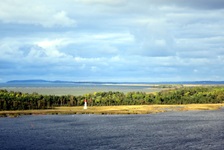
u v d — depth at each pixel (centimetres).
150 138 11994
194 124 15275
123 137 12169
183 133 12988
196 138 12000
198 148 10494
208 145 10900
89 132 13125
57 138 11931
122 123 15575
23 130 13475
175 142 11338
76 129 13788
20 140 11556
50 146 10700
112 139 11800
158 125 14988
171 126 14712
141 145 10862
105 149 10306
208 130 13662
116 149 10306
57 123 15475
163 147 10612
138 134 12756
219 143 11188
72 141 11425
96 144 10994
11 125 14738
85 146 10688
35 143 11106
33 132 13050
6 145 10819
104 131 13425
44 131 13312
